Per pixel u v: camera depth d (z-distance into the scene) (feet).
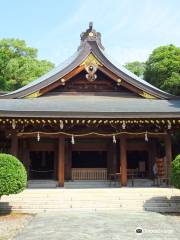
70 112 67.97
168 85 123.24
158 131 76.69
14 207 56.90
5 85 168.04
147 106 76.02
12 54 184.03
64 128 75.20
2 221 47.98
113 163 84.17
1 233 40.32
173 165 56.13
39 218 50.08
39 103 77.00
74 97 83.82
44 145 83.25
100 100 82.48
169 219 49.29
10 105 74.08
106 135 75.05
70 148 84.28
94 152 90.99
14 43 185.57
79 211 55.83
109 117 68.49
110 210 56.59
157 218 49.85
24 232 40.68
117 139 85.10
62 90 84.07
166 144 75.92
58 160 80.38
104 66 81.61
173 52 137.80
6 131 73.51
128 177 86.33
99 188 71.61
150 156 85.46
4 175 50.47
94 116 68.28
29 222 47.14
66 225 44.50
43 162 90.43
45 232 40.47
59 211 56.03
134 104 78.18
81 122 70.85
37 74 174.81
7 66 171.42
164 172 77.05
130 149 85.10
